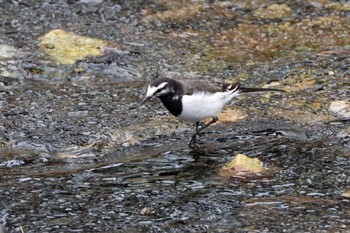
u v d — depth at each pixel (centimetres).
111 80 1509
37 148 1209
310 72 1519
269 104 1382
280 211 983
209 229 938
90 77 1516
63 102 1390
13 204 1014
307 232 923
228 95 1220
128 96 1420
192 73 1523
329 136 1238
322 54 1609
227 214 979
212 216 974
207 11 1808
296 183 1070
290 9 1827
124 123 1302
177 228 942
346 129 1261
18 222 964
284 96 1413
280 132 1259
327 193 1036
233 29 1733
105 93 1435
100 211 993
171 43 1659
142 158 1176
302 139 1231
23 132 1261
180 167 1138
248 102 1391
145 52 1611
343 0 1853
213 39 1688
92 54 1588
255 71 1534
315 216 966
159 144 1232
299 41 1680
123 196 1038
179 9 1809
